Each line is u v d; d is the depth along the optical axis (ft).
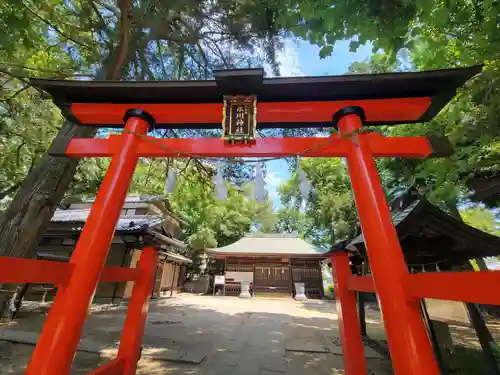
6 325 19.06
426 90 7.68
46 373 4.75
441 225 11.19
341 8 8.28
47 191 10.73
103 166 30.76
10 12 10.78
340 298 8.87
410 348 4.50
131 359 8.27
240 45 16.65
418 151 7.20
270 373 12.28
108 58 13.62
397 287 5.11
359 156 6.93
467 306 11.47
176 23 15.16
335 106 8.07
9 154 21.70
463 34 10.00
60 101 8.36
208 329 21.90
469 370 11.93
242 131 7.68
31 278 4.69
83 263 5.79
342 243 9.23
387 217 5.96
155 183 33.12
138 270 9.21
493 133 9.84
